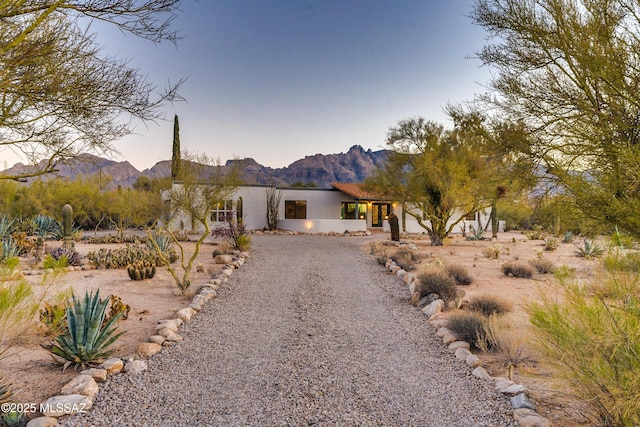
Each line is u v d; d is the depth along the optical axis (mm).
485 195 15164
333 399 3914
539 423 3211
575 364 3018
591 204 3018
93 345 4602
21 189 21031
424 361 4992
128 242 19094
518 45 3732
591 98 3129
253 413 3615
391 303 8289
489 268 12805
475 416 3537
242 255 14461
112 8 3143
